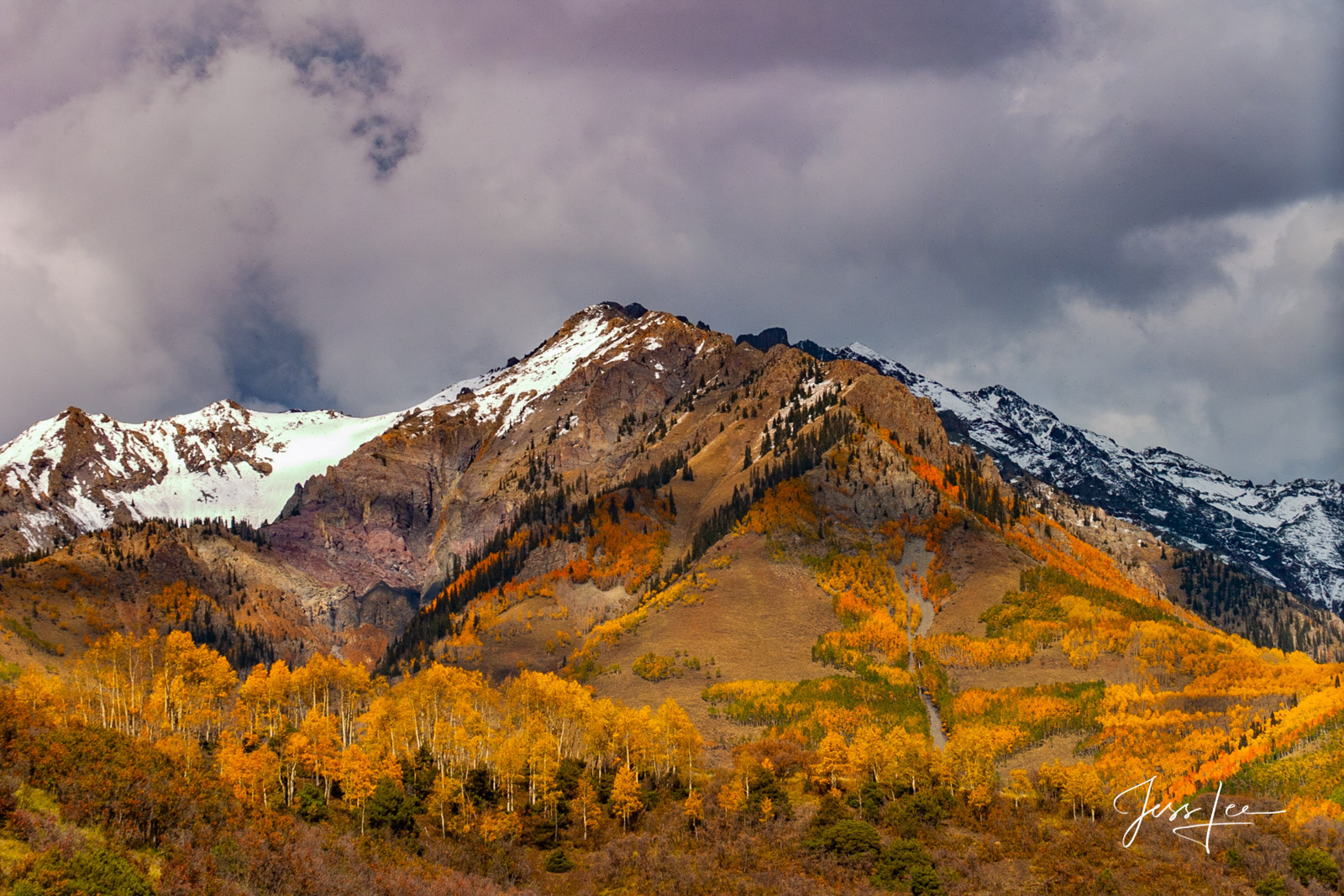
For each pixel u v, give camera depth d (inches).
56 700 6968.5
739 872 6712.6
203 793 6058.1
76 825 5152.6
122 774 5757.9
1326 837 6855.3
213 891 5123.0
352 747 7116.1
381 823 6756.9
